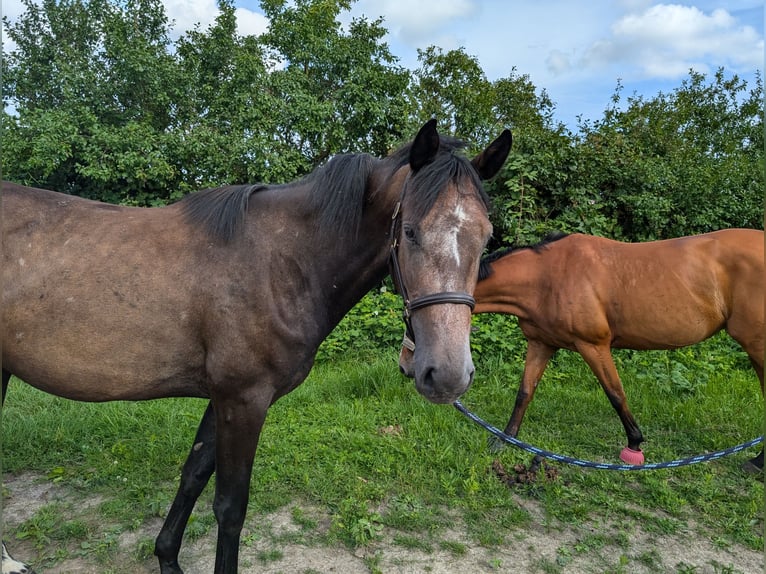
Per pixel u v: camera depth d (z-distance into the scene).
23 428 3.35
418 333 1.55
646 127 9.66
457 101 10.52
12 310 1.65
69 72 8.47
